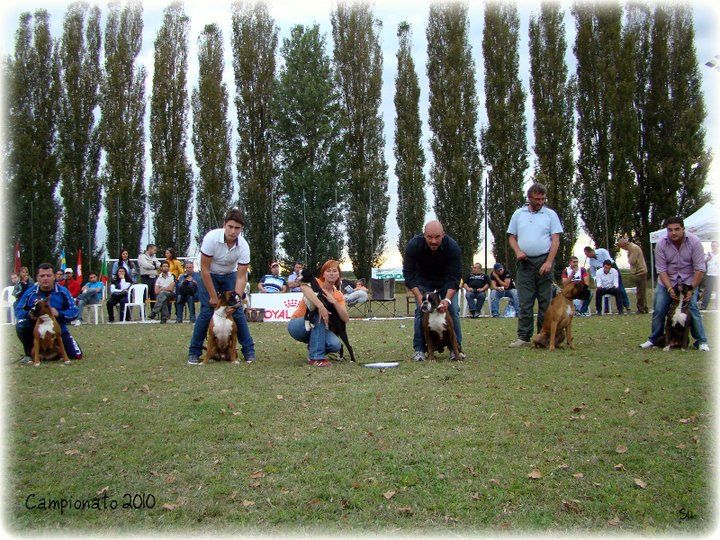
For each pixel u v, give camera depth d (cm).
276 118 3225
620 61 2897
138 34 3195
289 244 3203
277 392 538
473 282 1540
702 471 338
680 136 2884
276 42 3291
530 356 734
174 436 409
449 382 571
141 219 3195
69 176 3031
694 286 761
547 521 286
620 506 300
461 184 3009
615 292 1520
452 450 374
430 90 3098
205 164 3216
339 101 3303
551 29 2983
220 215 3212
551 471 341
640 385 541
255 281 3123
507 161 3022
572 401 488
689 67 2891
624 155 2873
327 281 725
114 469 353
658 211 2919
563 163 2997
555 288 863
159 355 812
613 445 380
